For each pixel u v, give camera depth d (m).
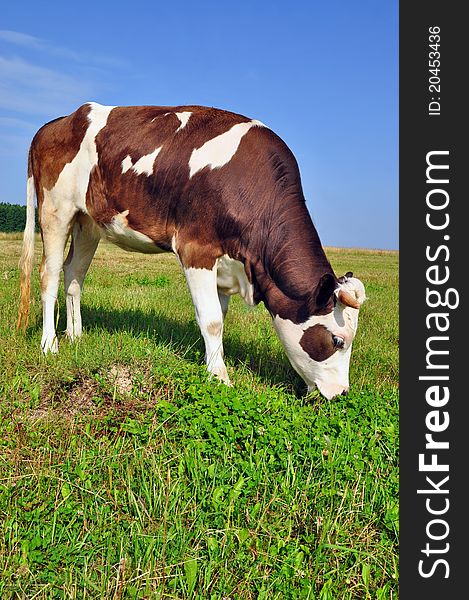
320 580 3.34
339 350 5.13
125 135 5.89
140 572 3.22
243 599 3.15
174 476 4.05
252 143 5.49
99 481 3.96
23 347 6.20
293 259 5.30
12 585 3.04
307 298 5.18
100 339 6.29
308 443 4.43
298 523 3.74
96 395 5.12
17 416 4.73
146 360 5.66
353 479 4.14
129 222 5.95
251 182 5.40
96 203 6.13
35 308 8.31
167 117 5.82
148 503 3.73
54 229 6.49
